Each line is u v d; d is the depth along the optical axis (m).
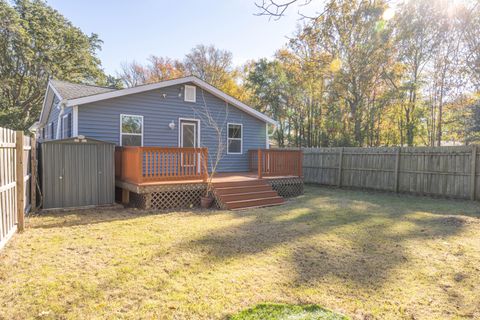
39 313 2.42
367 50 15.94
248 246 4.22
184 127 10.15
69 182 6.84
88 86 11.60
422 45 16.02
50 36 21.92
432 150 9.22
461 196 8.55
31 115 23.88
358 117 17.52
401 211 6.95
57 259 3.61
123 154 7.83
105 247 4.08
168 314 2.44
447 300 2.77
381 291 2.93
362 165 11.17
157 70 28.77
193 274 3.23
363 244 4.39
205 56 28.44
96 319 2.34
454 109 17.03
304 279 3.17
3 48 20.81
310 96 20.94
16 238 4.45
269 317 2.42
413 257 3.88
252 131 11.84
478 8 9.36
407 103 17.83
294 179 9.30
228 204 7.05
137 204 7.44
